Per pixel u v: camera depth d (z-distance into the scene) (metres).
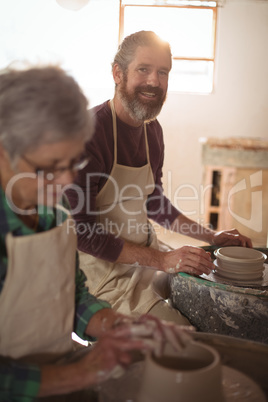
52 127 0.81
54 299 1.02
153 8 4.56
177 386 0.83
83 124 0.86
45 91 0.81
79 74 4.61
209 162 3.93
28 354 1.00
